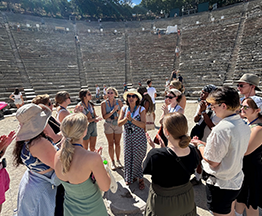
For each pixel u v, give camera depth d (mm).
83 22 34406
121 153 4770
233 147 1701
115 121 3877
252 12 20906
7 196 3209
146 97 3566
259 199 2182
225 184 1881
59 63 18312
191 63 17016
